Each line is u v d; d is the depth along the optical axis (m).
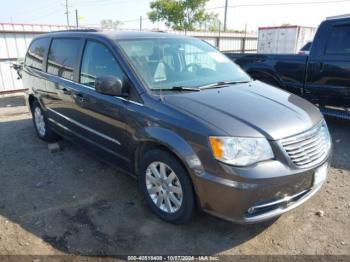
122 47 3.51
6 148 5.22
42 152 5.00
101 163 4.53
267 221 3.13
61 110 4.47
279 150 2.56
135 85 3.18
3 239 2.93
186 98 3.02
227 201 2.53
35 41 5.48
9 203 3.54
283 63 6.16
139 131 3.06
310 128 2.85
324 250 2.73
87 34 4.00
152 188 3.19
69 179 4.08
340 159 4.58
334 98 5.56
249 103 3.01
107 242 2.87
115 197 3.62
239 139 2.51
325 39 5.54
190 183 2.76
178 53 3.83
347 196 3.55
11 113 7.86
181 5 42.50
